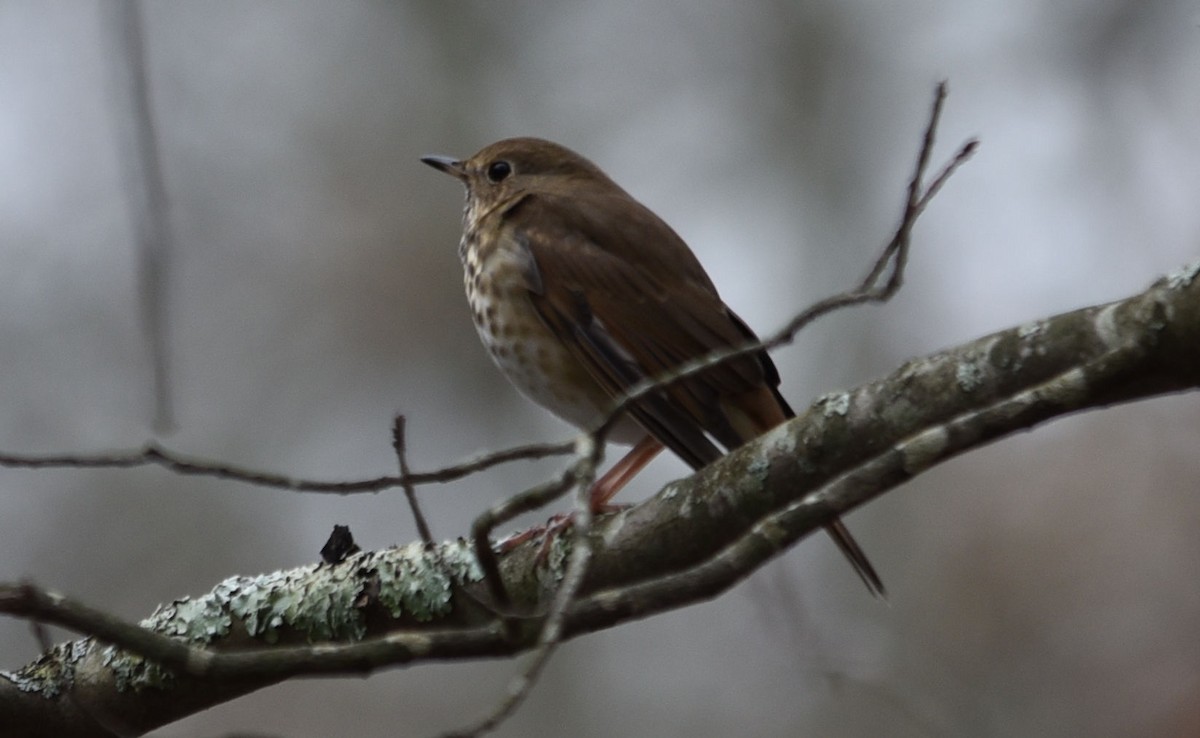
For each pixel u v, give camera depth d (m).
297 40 16.20
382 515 13.80
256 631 6.84
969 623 13.08
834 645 11.82
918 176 5.90
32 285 14.70
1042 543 13.39
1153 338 5.25
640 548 6.43
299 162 15.55
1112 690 12.64
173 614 6.90
